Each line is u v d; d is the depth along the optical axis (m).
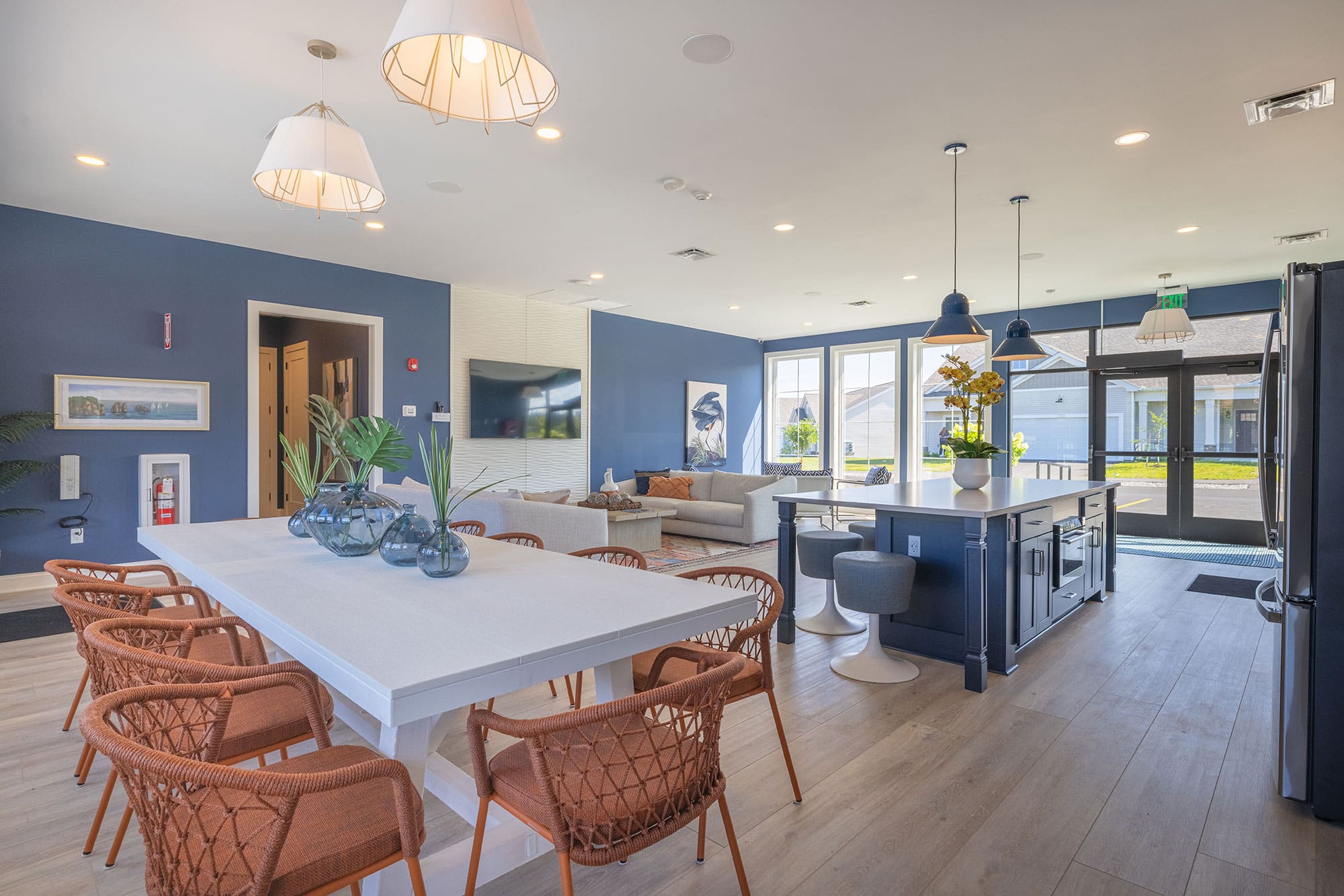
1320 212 4.71
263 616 1.59
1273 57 2.79
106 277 5.02
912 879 1.72
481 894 1.68
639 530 6.37
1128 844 1.87
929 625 3.46
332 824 1.18
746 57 2.81
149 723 1.32
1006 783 2.20
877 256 5.89
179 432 5.35
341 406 7.37
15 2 2.43
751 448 10.83
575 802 1.23
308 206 2.38
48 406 4.80
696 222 4.96
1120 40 2.68
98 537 5.04
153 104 3.21
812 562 3.85
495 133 3.51
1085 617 4.22
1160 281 6.84
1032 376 8.21
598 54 2.78
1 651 3.48
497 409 7.48
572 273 6.58
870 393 9.78
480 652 1.30
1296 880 1.72
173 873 1.01
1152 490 7.42
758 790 2.15
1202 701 2.88
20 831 1.91
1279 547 2.17
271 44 2.73
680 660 2.06
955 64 2.86
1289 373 2.05
